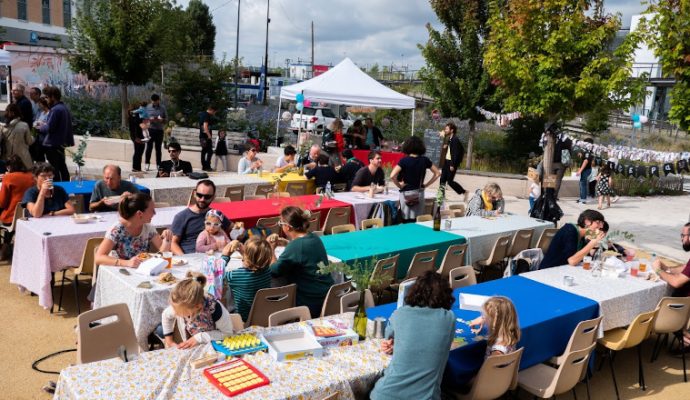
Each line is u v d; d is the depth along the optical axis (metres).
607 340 5.05
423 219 8.37
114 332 3.95
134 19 17.67
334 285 5.05
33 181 7.28
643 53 27.34
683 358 5.35
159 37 18.12
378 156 9.59
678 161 14.24
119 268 4.89
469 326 4.27
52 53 22.20
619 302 5.12
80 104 19.23
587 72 9.04
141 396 2.97
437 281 3.57
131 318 4.14
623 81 9.19
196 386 3.14
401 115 22.58
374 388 3.39
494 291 5.12
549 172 9.98
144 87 22.42
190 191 9.00
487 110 16.73
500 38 9.95
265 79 34.53
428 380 3.32
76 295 5.83
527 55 9.56
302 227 5.20
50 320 5.70
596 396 4.90
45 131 10.17
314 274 5.09
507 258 7.52
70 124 10.43
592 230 6.18
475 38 16.34
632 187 16.42
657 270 5.82
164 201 8.77
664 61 6.98
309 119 22.12
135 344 4.05
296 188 9.80
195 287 3.66
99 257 5.04
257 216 7.34
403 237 6.87
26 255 6.01
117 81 18.34
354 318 4.02
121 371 3.22
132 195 5.24
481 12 16.31
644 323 4.95
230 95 20.47
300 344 3.71
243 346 3.59
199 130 16.94
